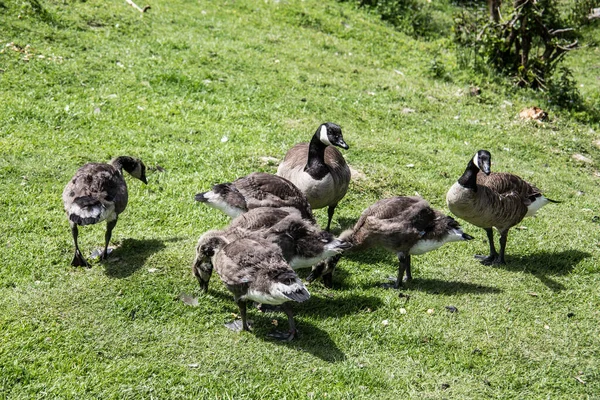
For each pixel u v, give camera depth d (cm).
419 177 1149
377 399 619
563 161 1349
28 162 1002
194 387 611
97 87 1300
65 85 1283
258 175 852
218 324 707
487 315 764
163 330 684
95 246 830
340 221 990
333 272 842
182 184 1014
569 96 1661
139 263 790
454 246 942
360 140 1260
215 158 1098
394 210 789
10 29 1415
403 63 1755
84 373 618
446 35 2105
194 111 1282
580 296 826
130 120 1198
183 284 757
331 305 763
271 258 655
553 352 711
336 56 1712
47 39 1435
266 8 1895
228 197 809
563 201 1142
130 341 663
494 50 1773
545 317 775
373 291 799
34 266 769
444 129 1405
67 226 868
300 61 1622
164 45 1534
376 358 680
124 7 1675
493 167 1241
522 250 943
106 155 1055
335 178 910
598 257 923
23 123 1118
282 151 1161
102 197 754
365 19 2020
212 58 1520
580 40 2250
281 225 728
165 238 866
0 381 595
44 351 635
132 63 1416
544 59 1764
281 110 1348
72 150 1059
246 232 731
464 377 663
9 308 686
